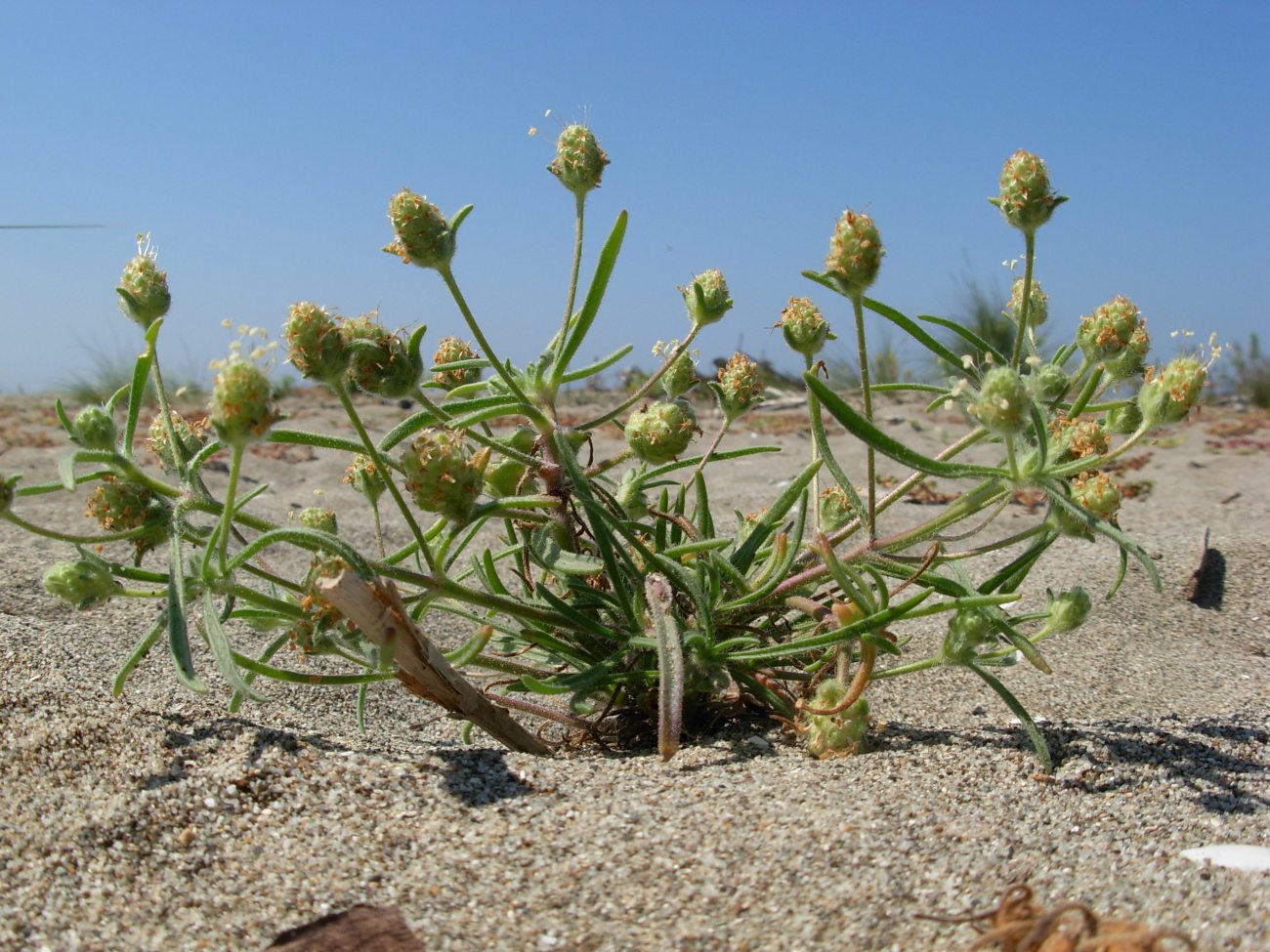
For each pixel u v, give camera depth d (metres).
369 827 0.18
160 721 0.22
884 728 0.24
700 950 0.15
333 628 0.21
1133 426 0.25
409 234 0.21
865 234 0.21
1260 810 0.20
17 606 0.33
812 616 0.24
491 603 0.22
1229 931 0.14
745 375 0.26
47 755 0.20
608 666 0.22
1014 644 0.22
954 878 0.16
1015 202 0.22
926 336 0.23
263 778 0.19
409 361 0.21
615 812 0.18
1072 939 0.13
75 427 0.20
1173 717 0.26
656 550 0.25
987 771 0.21
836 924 0.15
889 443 0.20
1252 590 0.39
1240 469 0.68
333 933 0.15
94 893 0.16
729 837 0.17
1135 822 0.19
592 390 1.40
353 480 0.27
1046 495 0.21
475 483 0.20
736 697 0.25
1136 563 0.41
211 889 0.17
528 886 0.16
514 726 0.22
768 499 0.55
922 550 0.37
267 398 0.18
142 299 0.23
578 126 0.25
